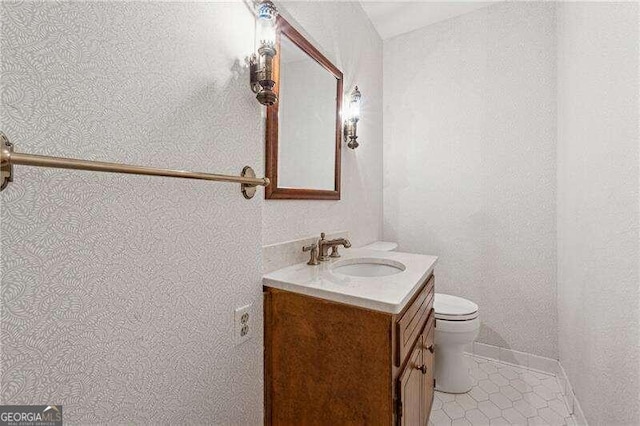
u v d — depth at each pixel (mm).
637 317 903
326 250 1370
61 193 549
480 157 2016
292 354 1022
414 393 1048
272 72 1024
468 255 2064
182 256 775
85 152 582
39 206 520
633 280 925
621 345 1002
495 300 1987
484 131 2000
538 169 1847
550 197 1816
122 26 640
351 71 1827
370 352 875
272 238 1180
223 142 894
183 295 777
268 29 934
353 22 1849
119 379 641
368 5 1955
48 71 529
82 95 576
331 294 924
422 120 2217
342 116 1678
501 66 1946
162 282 727
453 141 2104
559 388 1678
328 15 1565
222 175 807
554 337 1821
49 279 534
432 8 2002
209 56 843
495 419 1441
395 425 869
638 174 893
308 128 1382
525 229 1891
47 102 528
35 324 517
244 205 976
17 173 490
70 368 563
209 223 851
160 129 719
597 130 1181
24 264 503
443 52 2135
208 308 850
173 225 752
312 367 982
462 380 1645
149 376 698
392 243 2162
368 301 857
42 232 524
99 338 606
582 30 1346
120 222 641
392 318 840
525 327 1902
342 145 1729
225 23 894
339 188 1637
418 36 2225
